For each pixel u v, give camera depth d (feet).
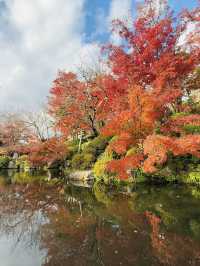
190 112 60.18
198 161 53.67
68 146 103.19
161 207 36.19
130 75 53.67
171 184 53.01
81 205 42.55
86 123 87.20
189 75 60.80
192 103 65.72
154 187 51.88
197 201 37.78
